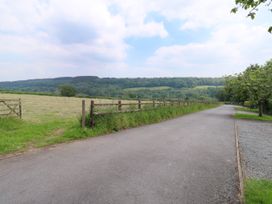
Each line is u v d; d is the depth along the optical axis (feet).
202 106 144.66
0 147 25.39
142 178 17.70
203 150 28.17
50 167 19.56
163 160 22.80
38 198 13.84
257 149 32.30
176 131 42.34
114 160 22.12
